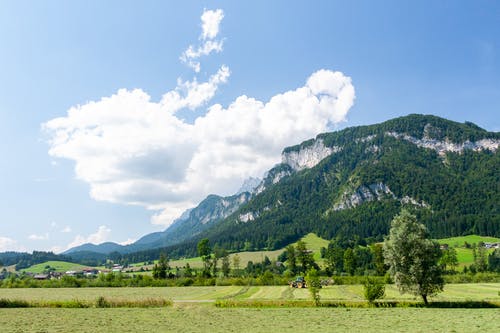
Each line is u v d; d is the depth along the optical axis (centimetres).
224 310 5947
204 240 17250
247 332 4003
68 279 13375
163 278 15062
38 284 13225
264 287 11162
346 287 10438
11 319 5084
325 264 17562
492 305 5953
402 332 3872
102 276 14225
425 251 5984
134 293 9981
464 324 4272
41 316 5372
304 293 8906
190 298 8412
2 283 13550
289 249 16925
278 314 5406
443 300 6656
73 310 6097
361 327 4231
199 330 4159
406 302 6228
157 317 5212
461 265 17662
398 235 6091
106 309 6219
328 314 5325
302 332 3962
